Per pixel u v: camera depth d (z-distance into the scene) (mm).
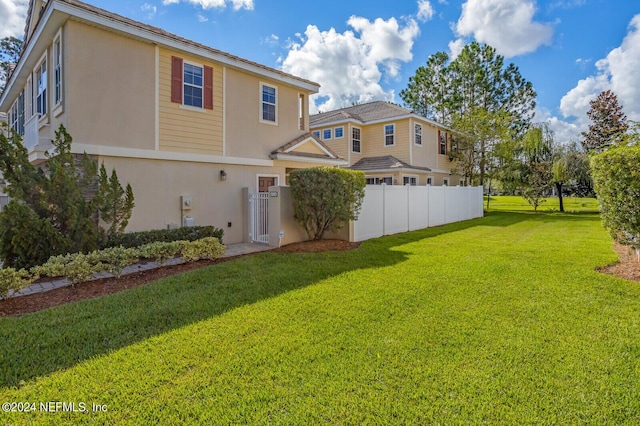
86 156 7152
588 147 22562
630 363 3137
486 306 4605
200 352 3426
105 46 8414
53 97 8938
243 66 10922
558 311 4398
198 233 9070
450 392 2744
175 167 9664
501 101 30219
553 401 2619
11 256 6281
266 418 2475
